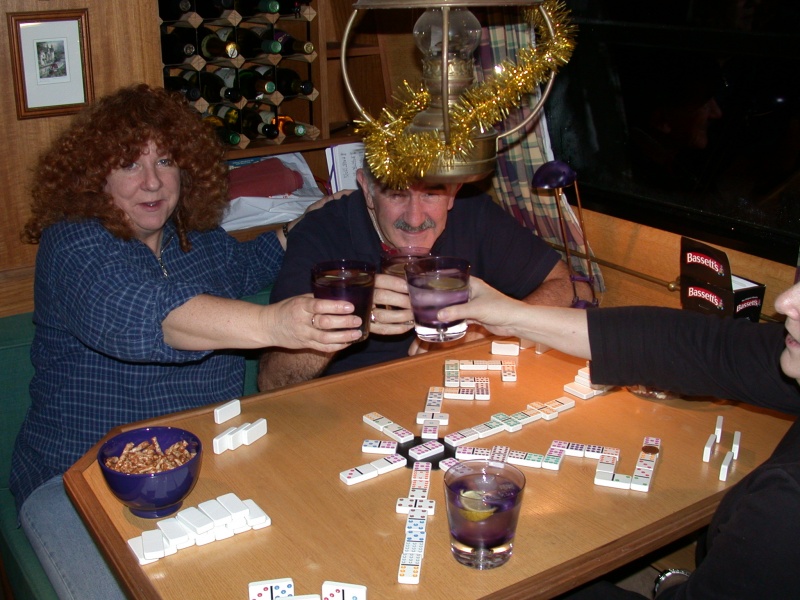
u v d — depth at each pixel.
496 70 1.35
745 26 1.94
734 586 0.99
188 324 1.49
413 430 1.45
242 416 1.48
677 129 2.17
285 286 1.90
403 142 1.24
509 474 1.16
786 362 1.13
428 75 1.27
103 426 1.76
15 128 2.04
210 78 2.40
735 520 0.99
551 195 2.42
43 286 1.74
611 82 2.30
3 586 2.06
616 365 1.42
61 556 1.58
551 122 2.51
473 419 1.49
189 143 1.78
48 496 1.73
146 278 1.60
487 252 2.13
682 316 1.40
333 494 1.25
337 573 1.07
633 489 1.27
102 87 2.12
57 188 1.69
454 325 1.45
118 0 2.08
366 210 2.02
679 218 2.16
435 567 1.09
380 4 1.17
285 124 2.52
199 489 1.26
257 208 2.48
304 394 1.58
